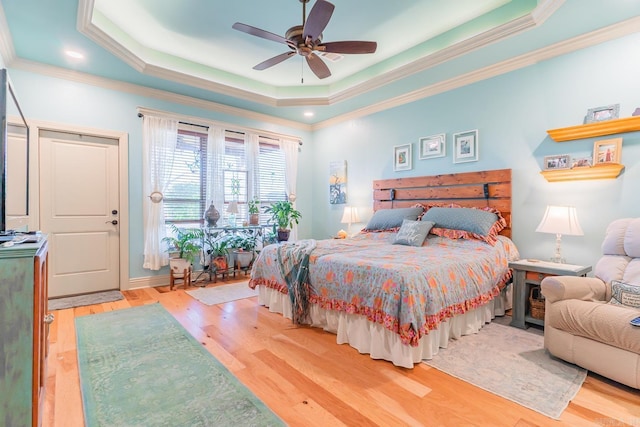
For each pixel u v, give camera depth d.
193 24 3.24
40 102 3.41
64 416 1.59
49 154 3.51
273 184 5.48
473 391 1.80
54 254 3.56
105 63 3.40
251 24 3.24
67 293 3.65
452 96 3.87
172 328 2.75
